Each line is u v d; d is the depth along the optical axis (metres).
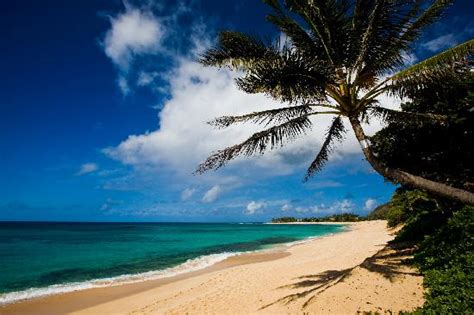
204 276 16.28
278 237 50.22
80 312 11.33
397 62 8.57
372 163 8.42
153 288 14.56
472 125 10.36
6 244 39.94
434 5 8.01
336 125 10.50
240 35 8.29
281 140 9.18
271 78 7.82
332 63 8.52
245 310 9.08
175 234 64.69
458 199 7.73
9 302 12.62
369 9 8.62
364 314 7.26
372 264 10.23
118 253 29.08
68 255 27.70
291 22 8.91
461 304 6.09
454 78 8.48
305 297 8.86
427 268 8.60
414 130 11.20
